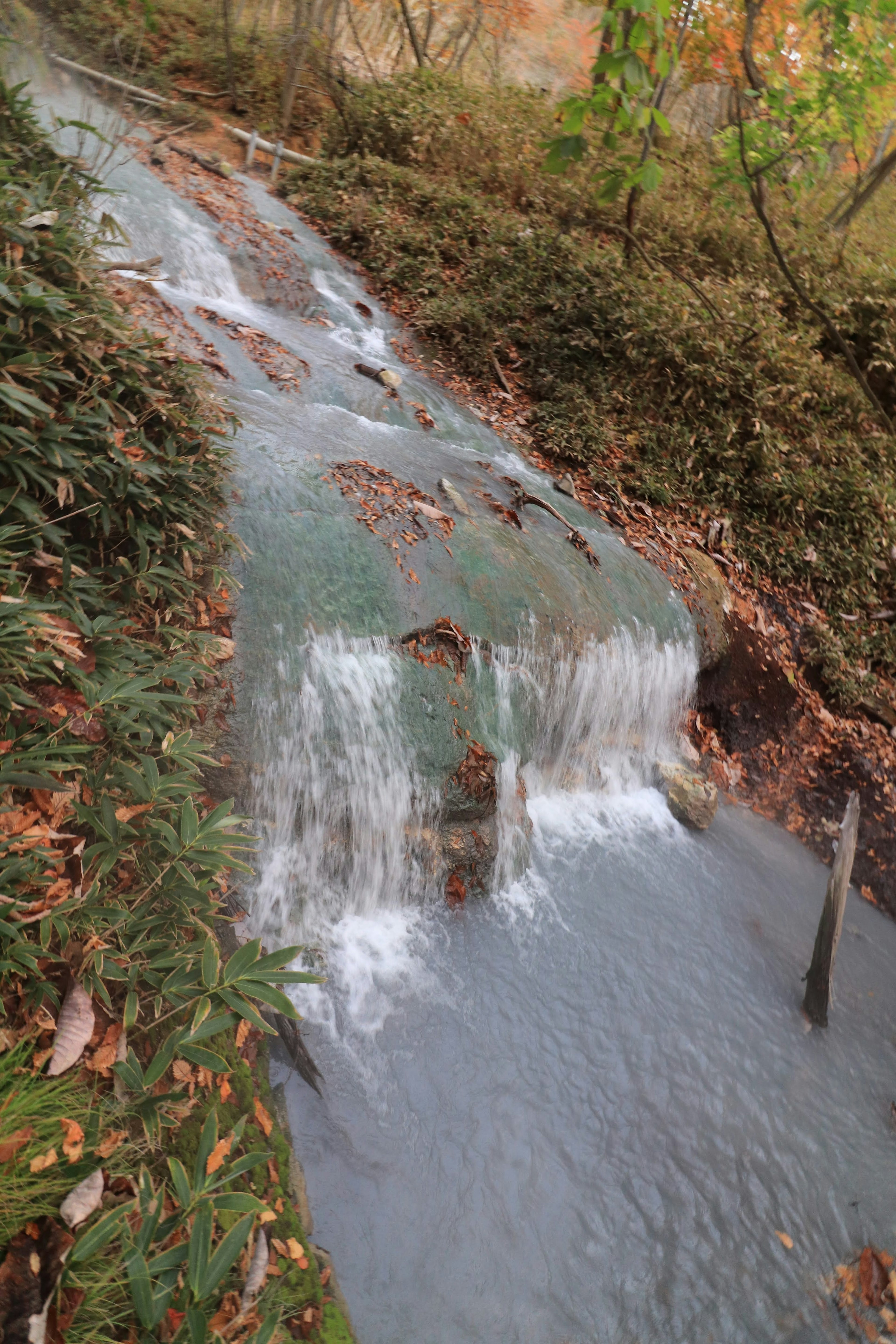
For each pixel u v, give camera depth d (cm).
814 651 691
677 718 622
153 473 337
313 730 393
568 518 638
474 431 710
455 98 1111
